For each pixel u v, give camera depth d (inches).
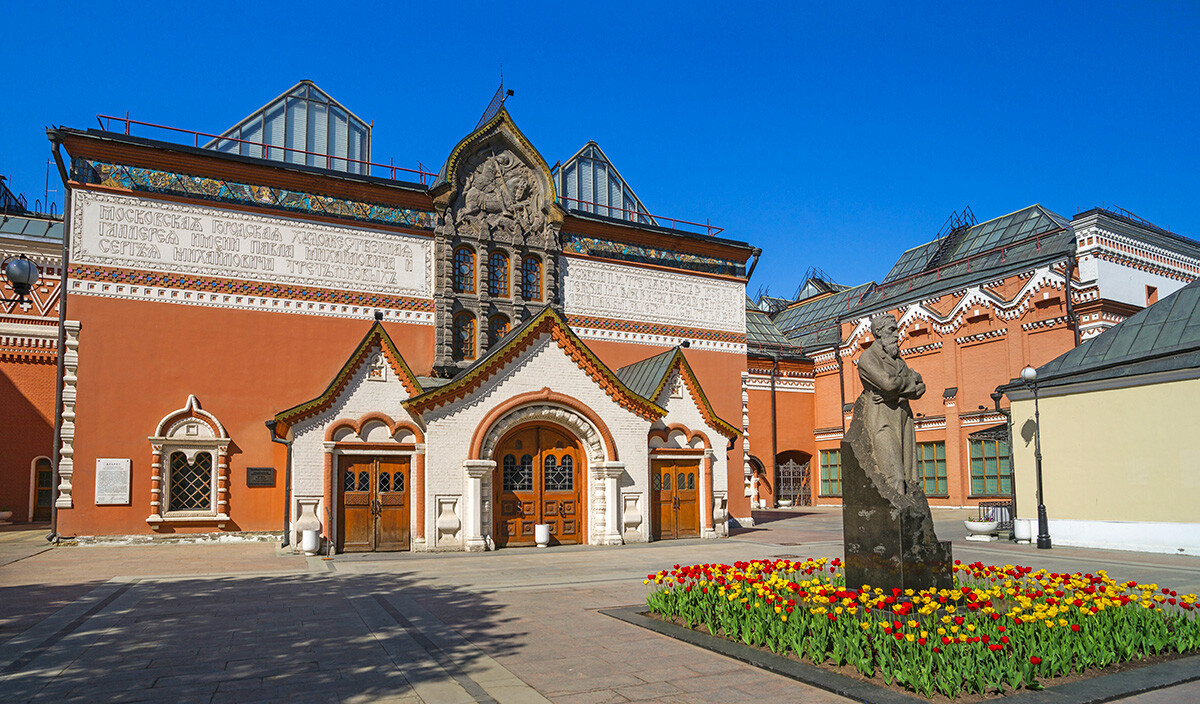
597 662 354.9
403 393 888.3
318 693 307.6
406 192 1105.4
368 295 1073.5
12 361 1305.4
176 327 964.0
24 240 1346.0
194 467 959.6
